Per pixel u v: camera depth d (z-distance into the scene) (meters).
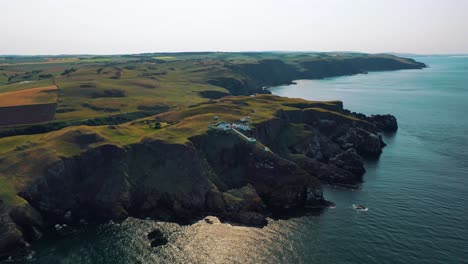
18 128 150.25
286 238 91.19
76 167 112.44
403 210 103.38
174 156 116.00
